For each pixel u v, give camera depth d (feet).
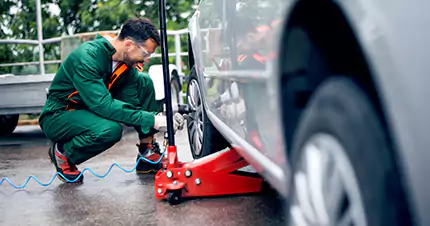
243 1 5.41
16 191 9.95
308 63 3.87
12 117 22.15
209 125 10.09
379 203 2.84
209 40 8.46
